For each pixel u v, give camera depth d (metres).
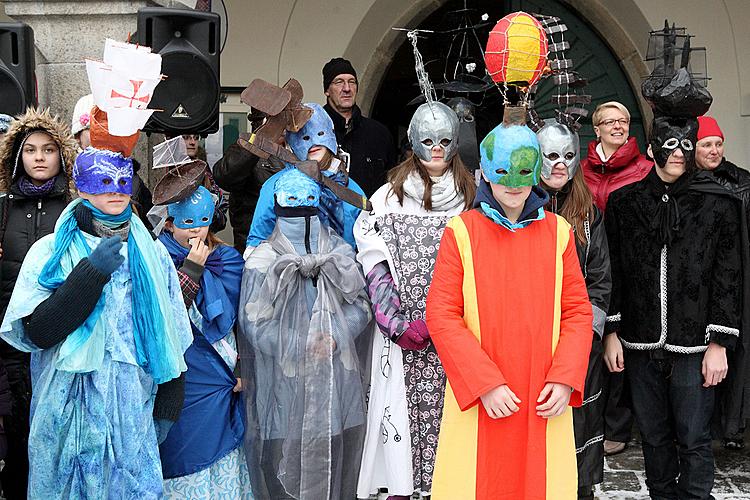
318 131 3.66
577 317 3.00
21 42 4.08
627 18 7.36
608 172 4.73
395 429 3.44
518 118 3.01
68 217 2.96
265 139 3.55
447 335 2.94
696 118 3.71
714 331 3.63
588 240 3.58
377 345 3.50
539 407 2.90
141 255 3.00
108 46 2.87
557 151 3.51
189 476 3.34
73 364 2.84
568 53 7.72
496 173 2.93
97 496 2.90
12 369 3.59
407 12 7.64
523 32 3.35
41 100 4.70
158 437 3.13
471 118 4.33
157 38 3.93
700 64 4.28
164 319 3.00
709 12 6.99
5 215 3.64
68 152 3.67
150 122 3.92
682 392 3.70
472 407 2.97
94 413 2.90
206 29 3.97
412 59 9.30
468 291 2.98
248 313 3.36
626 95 7.67
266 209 3.63
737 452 4.95
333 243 3.50
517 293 2.96
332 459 3.29
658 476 3.86
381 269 3.49
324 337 3.33
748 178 4.69
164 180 3.41
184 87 3.94
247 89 3.52
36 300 2.85
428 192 3.53
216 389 3.40
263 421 3.33
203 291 3.42
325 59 7.23
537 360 2.94
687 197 3.70
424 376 3.46
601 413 3.66
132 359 2.94
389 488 3.44
